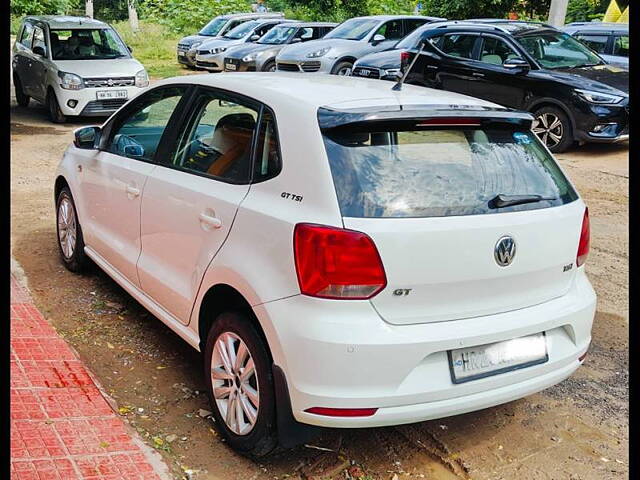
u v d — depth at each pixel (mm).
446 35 12242
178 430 3639
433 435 3713
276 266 3070
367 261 2881
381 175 3068
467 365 3070
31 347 4297
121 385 4055
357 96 3453
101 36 14000
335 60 15438
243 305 3318
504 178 3322
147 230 4230
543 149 3674
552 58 11734
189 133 4055
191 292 3721
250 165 3453
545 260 3297
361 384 2885
